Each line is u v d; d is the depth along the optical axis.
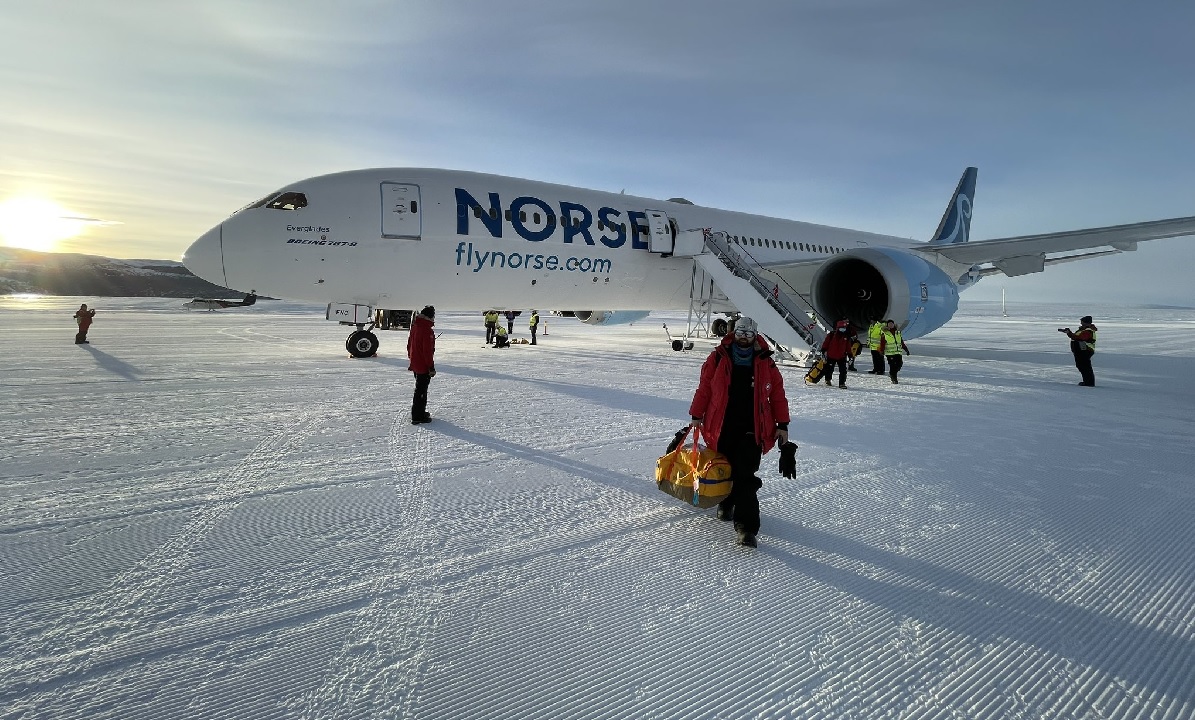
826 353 10.75
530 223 13.08
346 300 12.34
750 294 13.72
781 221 18.31
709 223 16.20
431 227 12.05
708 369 3.80
